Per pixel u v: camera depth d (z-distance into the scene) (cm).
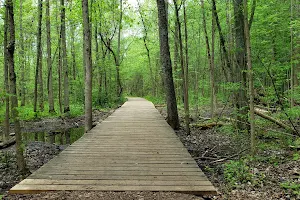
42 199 397
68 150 690
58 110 2042
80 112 1925
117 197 405
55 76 2677
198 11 1452
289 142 749
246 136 905
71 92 2461
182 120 1398
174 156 630
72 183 457
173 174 504
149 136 880
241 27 902
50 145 955
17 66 1883
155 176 493
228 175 538
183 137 1010
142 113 1595
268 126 908
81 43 2645
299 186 450
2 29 1101
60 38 1712
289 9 1132
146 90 4822
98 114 1875
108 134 917
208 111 1680
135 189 433
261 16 1034
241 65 891
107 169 531
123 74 3120
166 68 1134
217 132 1065
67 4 1670
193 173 509
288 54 1019
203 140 959
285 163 600
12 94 546
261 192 456
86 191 426
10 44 536
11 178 589
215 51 1961
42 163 725
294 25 883
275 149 735
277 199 426
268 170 559
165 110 1922
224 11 1234
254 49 946
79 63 2536
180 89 2164
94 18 1822
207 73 2200
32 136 1198
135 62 3806
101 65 2275
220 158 712
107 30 2403
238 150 795
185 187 442
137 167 545
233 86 817
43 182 461
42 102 1973
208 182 464
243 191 464
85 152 668
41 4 1523
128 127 1066
